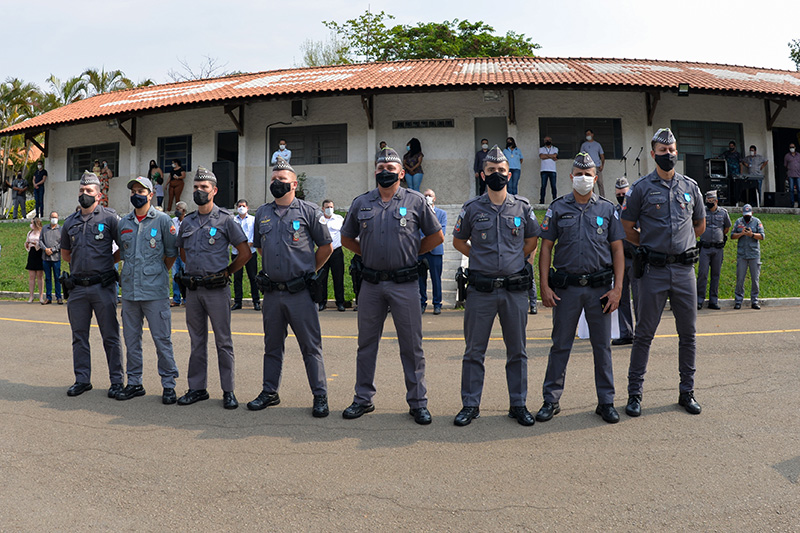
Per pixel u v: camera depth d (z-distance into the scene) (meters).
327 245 5.62
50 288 13.60
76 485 3.91
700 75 19.64
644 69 20.25
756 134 19.58
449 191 19.03
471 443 4.61
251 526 3.40
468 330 5.22
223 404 5.64
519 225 5.21
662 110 19.05
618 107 19.02
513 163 17.22
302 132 19.80
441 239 5.43
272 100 18.83
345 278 13.62
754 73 21.59
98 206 6.16
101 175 20.27
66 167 22.31
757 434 4.63
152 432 4.89
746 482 3.85
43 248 13.43
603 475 4.00
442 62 22.28
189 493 3.80
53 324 10.23
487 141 17.53
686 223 5.24
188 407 5.59
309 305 5.43
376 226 5.24
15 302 13.77
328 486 3.88
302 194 19.39
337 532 3.33
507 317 5.14
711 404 5.38
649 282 5.20
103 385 6.38
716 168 18.27
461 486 3.87
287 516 3.51
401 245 5.20
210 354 7.89
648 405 5.43
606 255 5.23
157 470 4.13
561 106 18.91
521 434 4.79
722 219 11.44
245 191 19.78
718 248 11.47
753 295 11.43
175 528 3.38
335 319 10.77
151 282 5.80
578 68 19.94
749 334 8.45
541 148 18.14
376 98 19.30
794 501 3.60
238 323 10.36
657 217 5.24
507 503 3.64
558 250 5.31
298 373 6.88
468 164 19.00
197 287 5.61
